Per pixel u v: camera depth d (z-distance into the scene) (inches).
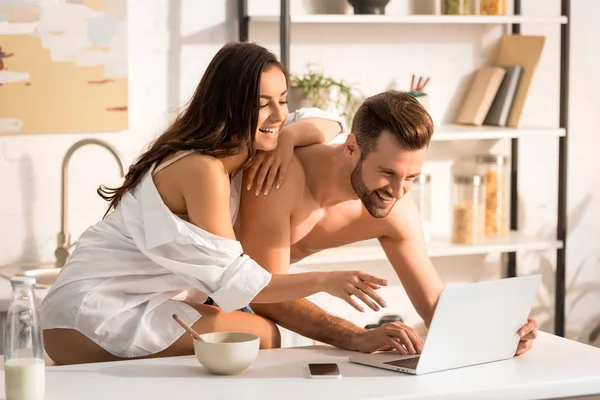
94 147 165.8
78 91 161.3
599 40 195.8
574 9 193.5
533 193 196.7
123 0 162.2
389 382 82.0
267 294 90.5
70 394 77.2
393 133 90.0
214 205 92.2
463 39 186.4
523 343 93.0
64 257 159.0
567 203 198.5
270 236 100.3
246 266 90.8
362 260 169.8
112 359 97.3
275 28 173.2
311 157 103.4
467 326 86.7
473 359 88.4
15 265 161.8
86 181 165.8
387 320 150.4
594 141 198.2
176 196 94.0
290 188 100.6
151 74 167.6
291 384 81.2
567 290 201.3
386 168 90.9
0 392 78.5
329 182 101.8
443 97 186.4
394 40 181.8
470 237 178.4
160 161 96.3
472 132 172.2
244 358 83.6
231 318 99.8
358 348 96.0
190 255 91.8
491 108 184.2
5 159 159.9
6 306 136.1
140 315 97.3
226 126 95.0
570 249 200.4
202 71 170.6
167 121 163.8
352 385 80.9
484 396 80.1
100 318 96.7
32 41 157.6
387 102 92.0
